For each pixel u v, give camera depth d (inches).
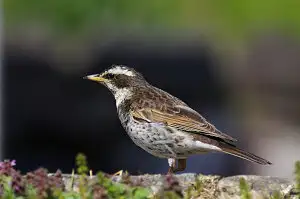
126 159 894.4
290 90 1118.4
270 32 1131.9
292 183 401.7
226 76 1107.3
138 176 400.5
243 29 1118.4
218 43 1102.4
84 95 954.7
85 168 345.4
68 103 944.9
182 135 416.2
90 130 930.7
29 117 934.4
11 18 1009.5
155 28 1066.1
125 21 1049.5
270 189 397.1
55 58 1000.2
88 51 1024.2
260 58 1135.0
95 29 1027.9
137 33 1060.5
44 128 932.0
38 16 1010.7
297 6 1088.8
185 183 393.7
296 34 1126.4
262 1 1093.1
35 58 986.7
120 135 914.7
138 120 426.3
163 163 870.4
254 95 1122.7
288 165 1002.7
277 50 1136.2
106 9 1000.9
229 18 1101.1
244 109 1101.7
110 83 454.0
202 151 416.8
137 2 1031.6
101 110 935.0
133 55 1037.2
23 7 1010.7
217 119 1037.8
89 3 990.4
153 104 427.5
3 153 867.4
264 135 1055.6
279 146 1034.1
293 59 1130.0
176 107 426.0
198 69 1037.2
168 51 1041.5
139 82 452.8
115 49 1039.0
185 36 1074.1
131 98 439.5
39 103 948.6
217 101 1043.9
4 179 345.7
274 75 1126.4
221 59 1107.9
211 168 828.0
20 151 915.4
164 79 1016.2
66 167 919.7
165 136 418.6
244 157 405.7
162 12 1063.0
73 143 927.0
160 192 363.6
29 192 344.5
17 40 997.8
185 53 1051.3
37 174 345.7
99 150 917.8
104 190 337.1
